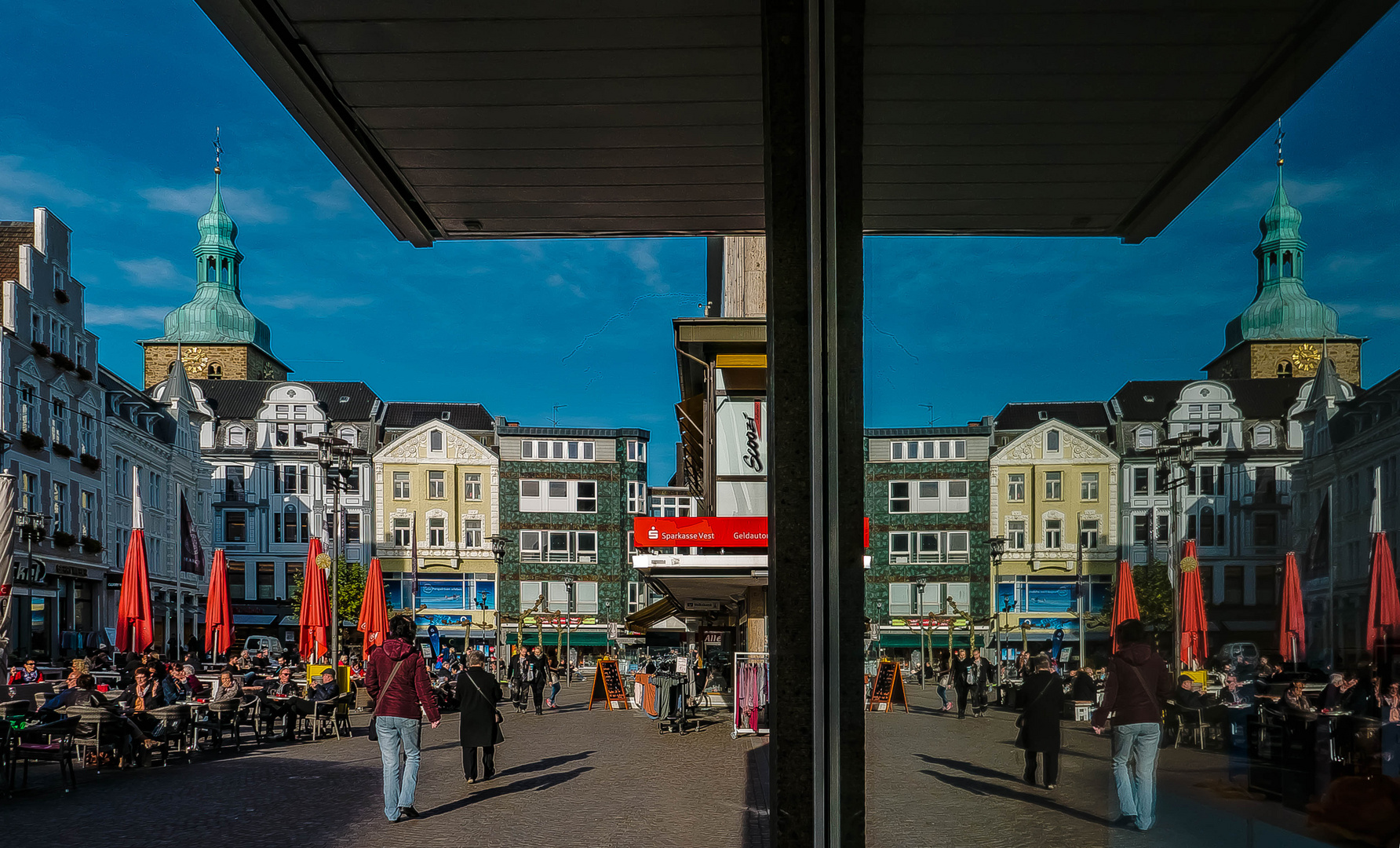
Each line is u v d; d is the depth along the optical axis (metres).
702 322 20.47
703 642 40.78
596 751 14.74
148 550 48.22
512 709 29.25
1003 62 3.75
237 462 66.06
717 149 5.45
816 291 3.20
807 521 3.18
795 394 3.24
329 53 4.41
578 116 5.04
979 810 2.17
